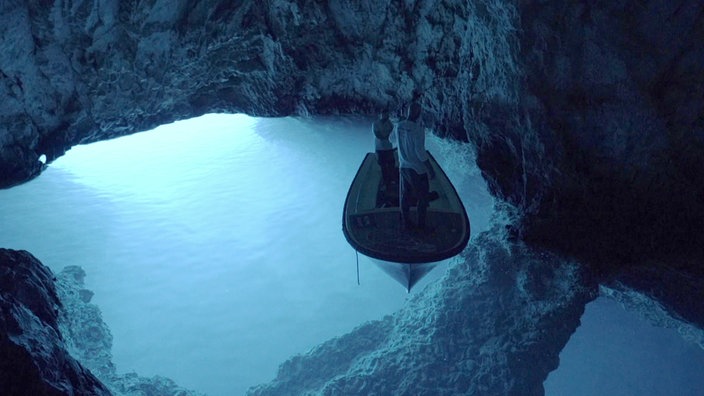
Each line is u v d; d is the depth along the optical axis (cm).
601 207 1020
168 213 1291
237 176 1465
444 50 1428
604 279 974
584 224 1021
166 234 1212
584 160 1021
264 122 1756
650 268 968
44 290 841
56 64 1313
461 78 1351
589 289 955
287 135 1658
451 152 1445
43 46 1262
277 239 1204
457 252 874
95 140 1583
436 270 1073
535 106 1010
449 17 1358
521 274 984
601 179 1024
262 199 1357
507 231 1056
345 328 967
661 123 965
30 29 1222
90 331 902
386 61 1555
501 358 852
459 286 987
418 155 861
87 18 1273
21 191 1349
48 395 484
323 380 856
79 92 1411
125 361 883
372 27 1508
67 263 1102
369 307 1013
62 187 1380
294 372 864
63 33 1277
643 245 994
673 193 997
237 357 904
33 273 852
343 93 1697
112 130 1595
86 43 1327
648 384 1540
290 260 1139
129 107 1538
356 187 1049
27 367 485
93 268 1095
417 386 815
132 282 1066
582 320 1589
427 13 1400
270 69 1656
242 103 1789
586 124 994
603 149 1005
